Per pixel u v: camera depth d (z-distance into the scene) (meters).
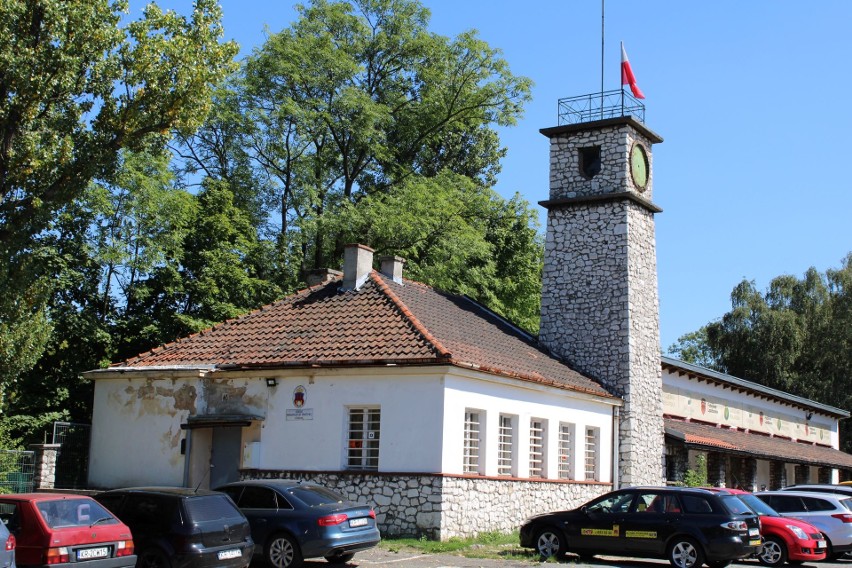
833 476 52.03
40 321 23.36
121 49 22.72
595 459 30.48
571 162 35.19
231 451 24.64
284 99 43.94
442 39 49.00
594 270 33.94
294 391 23.91
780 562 21.12
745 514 18.95
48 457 26.70
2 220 22.17
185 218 37.28
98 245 34.75
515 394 25.56
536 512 26.03
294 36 45.03
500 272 48.41
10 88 21.33
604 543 19.44
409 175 48.53
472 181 52.75
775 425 50.28
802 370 66.88
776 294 69.25
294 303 27.52
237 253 38.81
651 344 34.38
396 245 42.47
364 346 23.72
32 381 34.09
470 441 23.75
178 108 22.78
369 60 49.22
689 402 40.03
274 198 44.88
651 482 33.03
